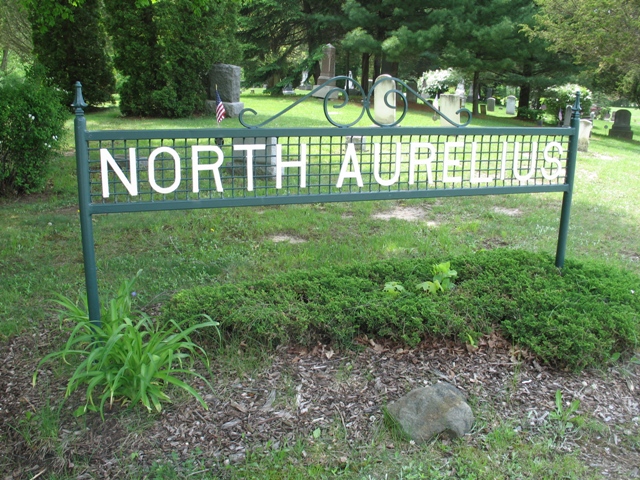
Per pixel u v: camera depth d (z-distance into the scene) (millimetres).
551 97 23625
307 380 3537
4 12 22594
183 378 3516
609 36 18188
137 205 3381
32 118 7781
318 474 2795
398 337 3920
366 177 8922
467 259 5027
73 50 17422
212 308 4012
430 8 24172
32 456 2896
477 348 3900
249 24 29859
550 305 4234
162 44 15969
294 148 11102
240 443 2986
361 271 4738
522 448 3008
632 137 23016
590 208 8258
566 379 3666
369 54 27828
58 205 7848
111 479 2734
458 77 25484
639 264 5918
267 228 6691
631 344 3996
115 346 3162
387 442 3023
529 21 21078
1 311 4449
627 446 3094
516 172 4418
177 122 15492
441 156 10602
